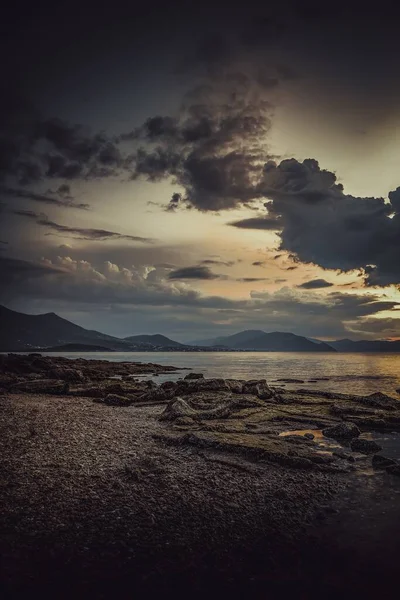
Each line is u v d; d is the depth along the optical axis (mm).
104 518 10086
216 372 79750
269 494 12242
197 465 14922
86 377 48750
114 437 18875
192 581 7605
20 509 10398
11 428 19781
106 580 7562
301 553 8703
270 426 23391
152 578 7664
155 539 9141
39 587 7281
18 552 8375
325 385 51906
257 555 8594
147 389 39906
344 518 10617
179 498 11602
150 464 14555
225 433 19516
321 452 17828
